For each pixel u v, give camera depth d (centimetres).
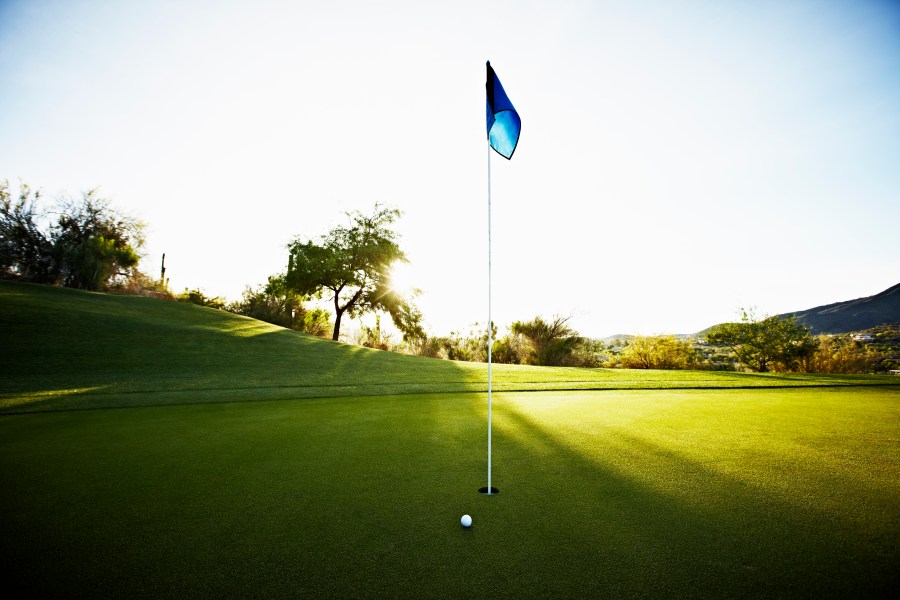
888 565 223
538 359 1986
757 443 466
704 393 861
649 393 866
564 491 332
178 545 251
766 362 2008
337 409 698
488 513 293
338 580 215
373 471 383
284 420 611
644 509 297
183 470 388
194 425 580
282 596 203
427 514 293
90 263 2269
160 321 1633
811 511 291
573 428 542
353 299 2822
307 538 259
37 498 323
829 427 541
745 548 242
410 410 684
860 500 309
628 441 478
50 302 1598
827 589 203
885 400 758
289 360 1327
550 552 241
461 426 564
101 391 855
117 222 2762
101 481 359
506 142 482
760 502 307
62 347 1179
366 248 2789
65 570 224
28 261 2277
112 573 221
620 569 223
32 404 740
